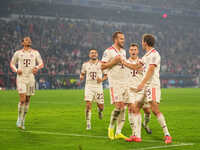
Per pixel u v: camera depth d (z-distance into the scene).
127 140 10.36
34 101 28.75
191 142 10.17
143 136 11.36
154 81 10.34
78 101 28.75
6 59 54.41
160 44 75.94
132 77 12.34
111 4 69.56
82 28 68.75
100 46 68.56
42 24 64.56
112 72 10.93
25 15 66.00
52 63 58.03
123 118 10.98
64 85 55.31
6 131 12.35
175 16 77.25
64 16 70.31
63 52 62.59
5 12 63.72
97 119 16.31
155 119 16.05
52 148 9.23
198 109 21.95
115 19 74.81
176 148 9.17
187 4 81.19
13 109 21.52
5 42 57.75
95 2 67.94
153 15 75.19
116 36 11.04
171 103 27.22
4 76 51.00
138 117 10.49
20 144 9.84
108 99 31.86
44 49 60.22
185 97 35.09
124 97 11.02
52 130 12.66
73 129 12.92
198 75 70.62
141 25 77.75
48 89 53.59
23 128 12.84
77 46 65.12
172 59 73.75
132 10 71.94
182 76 68.25
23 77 13.46
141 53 72.56
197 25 83.81
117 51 11.04
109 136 10.84
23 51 13.61
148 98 10.36
